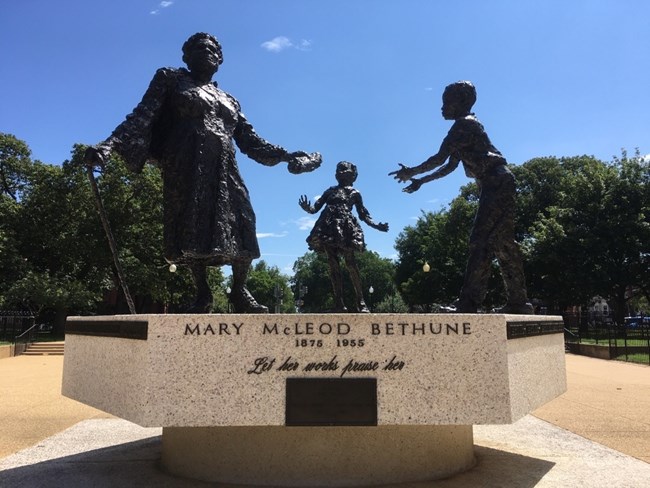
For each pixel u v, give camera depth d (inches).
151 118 214.4
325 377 162.1
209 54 228.2
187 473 198.4
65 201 1376.7
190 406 159.6
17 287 1241.4
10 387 526.9
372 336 164.6
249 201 226.5
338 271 328.5
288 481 183.6
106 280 1414.9
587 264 1387.8
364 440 186.5
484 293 246.7
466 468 211.9
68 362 229.6
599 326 1328.7
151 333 161.5
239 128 240.7
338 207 329.4
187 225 207.8
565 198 1478.8
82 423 330.3
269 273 3225.9
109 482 192.1
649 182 1389.0
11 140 1556.3
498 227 247.0
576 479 198.4
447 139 254.7
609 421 334.3
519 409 176.2
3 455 244.4
